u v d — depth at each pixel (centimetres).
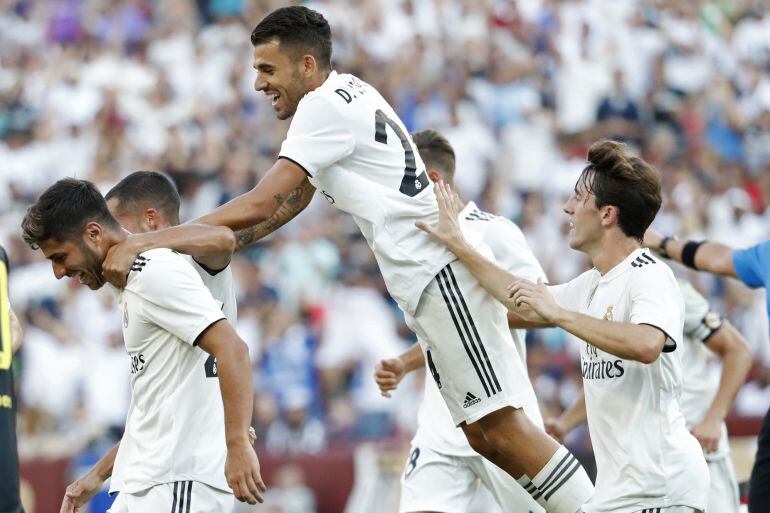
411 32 4016
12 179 3675
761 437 1300
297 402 2778
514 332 1432
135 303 1133
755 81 4138
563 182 3544
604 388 1156
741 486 1700
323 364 2906
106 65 3947
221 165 3578
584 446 2295
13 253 3266
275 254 3195
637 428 1138
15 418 1072
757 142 3906
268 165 3588
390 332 3009
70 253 1133
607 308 1168
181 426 1143
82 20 4141
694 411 1556
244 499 1082
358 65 3878
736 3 4303
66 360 2938
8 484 1041
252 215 1141
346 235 3306
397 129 1212
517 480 1271
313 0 4075
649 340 1099
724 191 3625
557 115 3784
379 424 2742
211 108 3756
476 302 1195
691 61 4053
